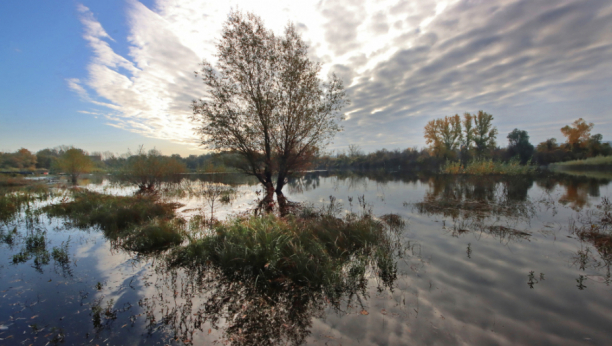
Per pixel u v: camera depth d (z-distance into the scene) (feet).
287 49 45.01
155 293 15.05
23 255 20.83
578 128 134.92
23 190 65.72
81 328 11.88
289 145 48.57
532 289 14.29
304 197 49.70
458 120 134.31
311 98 46.47
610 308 12.38
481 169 87.76
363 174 121.49
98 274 17.57
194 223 29.45
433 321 11.92
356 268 17.06
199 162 113.39
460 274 16.30
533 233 23.97
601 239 21.33
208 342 11.01
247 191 63.00
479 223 27.66
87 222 31.01
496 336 10.83
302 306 13.58
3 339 11.09
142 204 36.09
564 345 10.16
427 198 44.75
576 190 48.26
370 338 10.96
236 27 43.09
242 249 19.01
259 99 44.19
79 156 97.76
